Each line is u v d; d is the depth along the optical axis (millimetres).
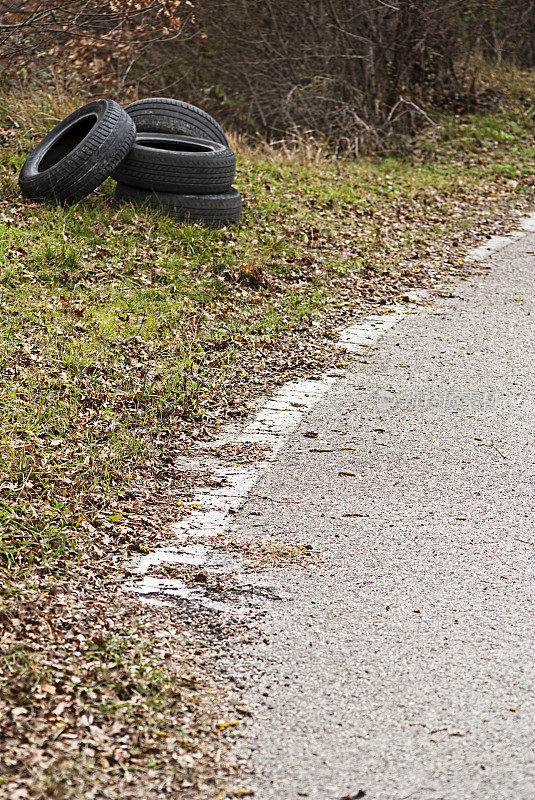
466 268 10469
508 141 17766
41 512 4691
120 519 4820
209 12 17469
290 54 17953
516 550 4629
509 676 3623
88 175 9898
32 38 14219
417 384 7020
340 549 4605
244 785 3031
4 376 6344
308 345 7789
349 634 3885
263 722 3332
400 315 8742
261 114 17719
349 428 6195
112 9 13867
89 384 6465
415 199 13438
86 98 14578
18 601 3871
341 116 17109
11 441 5383
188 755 3141
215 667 3633
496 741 3252
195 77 18422
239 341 7723
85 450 5535
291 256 10008
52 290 8062
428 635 3889
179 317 7969
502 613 4066
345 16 17500
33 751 3047
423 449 5871
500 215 13164
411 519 4941
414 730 3309
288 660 3695
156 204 10250
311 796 2996
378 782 3061
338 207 12250
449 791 3021
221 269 9266
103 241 9383
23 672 3412
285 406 6559
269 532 4770
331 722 3342
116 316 7754
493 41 21016
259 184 12547
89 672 3480
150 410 6246
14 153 11555
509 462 5699
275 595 4168
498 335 8234
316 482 5387
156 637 3787
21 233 9164
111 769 3035
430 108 18516
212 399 6598
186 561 4445
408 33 17531
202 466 5582
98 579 4223
